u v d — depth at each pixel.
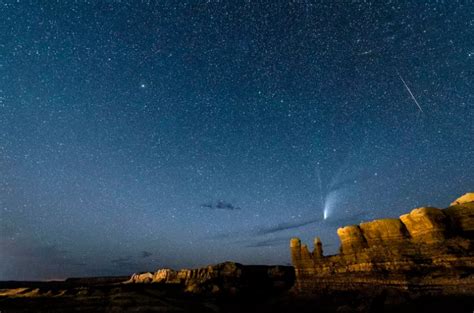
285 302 33.47
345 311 24.75
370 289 26.47
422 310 20.75
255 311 34.00
